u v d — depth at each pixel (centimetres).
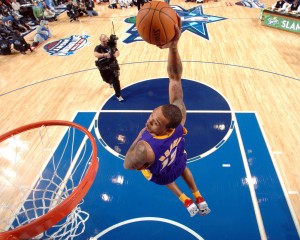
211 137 512
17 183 434
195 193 233
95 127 556
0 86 733
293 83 668
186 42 934
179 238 355
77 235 360
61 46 981
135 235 361
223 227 366
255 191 409
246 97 621
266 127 529
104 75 607
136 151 161
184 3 1441
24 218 373
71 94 677
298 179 424
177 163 193
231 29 1039
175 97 211
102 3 1575
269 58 796
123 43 959
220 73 727
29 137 537
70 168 460
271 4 1348
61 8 1523
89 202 408
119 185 433
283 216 374
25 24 1191
